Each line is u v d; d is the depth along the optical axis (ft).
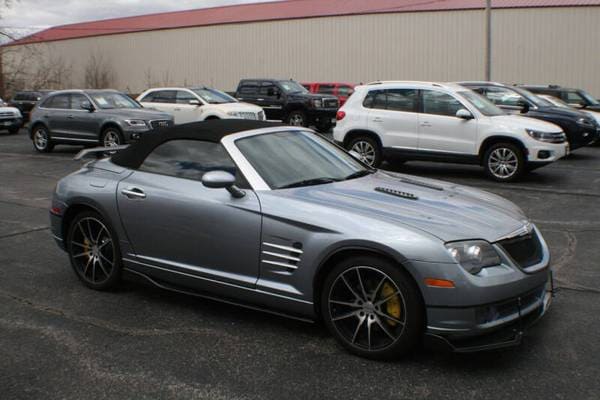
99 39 168.96
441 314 11.44
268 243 13.33
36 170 42.65
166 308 15.58
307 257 12.75
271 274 13.41
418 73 118.52
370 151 39.32
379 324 12.17
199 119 59.36
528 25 108.37
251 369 12.07
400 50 119.55
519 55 109.60
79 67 174.81
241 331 14.01
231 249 13.91
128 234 15.80
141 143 16.52
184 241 14.67
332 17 126.41
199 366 12.23
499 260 11.87
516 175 35.40
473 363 12.19
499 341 11.64
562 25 106.01
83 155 18.39
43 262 19.83
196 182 14.75
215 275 14.25
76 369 12.17
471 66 113.50
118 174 16.29
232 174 14.33
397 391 11.10
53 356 12.78
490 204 14.08
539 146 34.73
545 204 28.94
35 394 11.18
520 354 12.59
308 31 130.00
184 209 14.53
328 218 12.64
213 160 14.82
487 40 90.63
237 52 141.38
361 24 123.24
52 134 53.01
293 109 71.77
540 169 41.39
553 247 21.16
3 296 16.56
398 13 118.83
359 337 12.61
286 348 13.04
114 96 53.01
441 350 11.65
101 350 13.05
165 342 13.43
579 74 105.81
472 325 11.39
